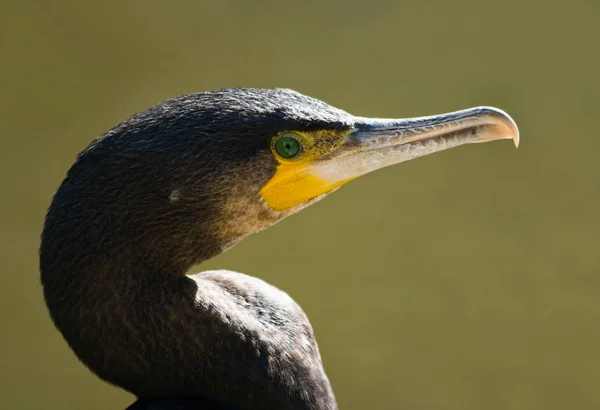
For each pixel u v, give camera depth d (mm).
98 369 5402
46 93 13625
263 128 5375
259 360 5371
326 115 5652
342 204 12367
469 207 12344
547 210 12297
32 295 11758
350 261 11828
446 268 11773
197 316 5328
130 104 13375
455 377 11016
